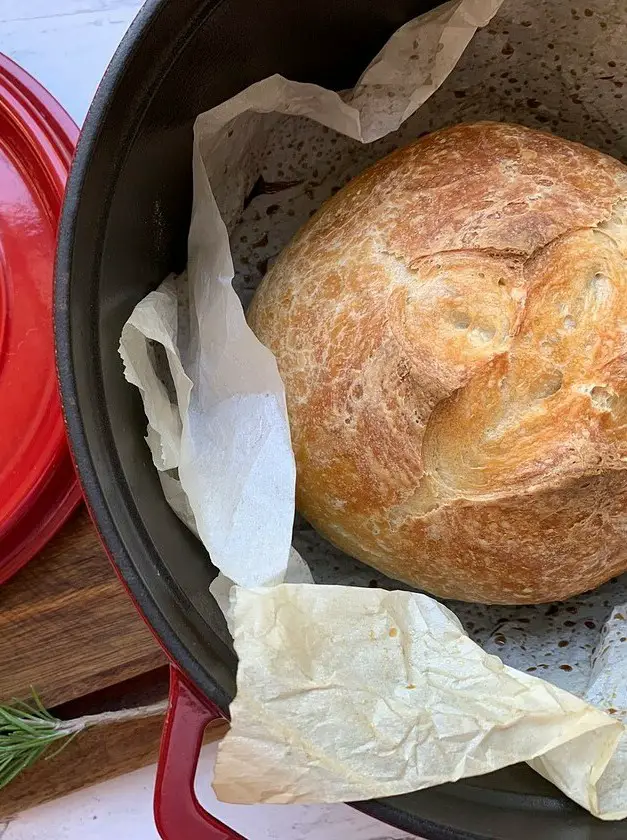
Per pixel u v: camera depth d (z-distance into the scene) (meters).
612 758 0.25
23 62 0.36
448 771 0.24
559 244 0.27
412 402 0.27
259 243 0.33
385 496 0.27
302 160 0.32
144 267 0.28
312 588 0.25
